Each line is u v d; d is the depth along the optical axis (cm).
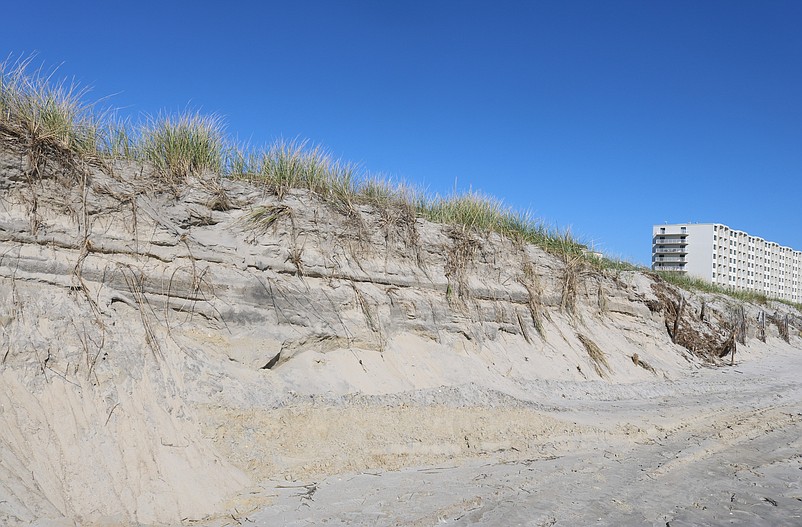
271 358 863
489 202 1614
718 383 1593
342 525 549
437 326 1178
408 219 1244
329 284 1014
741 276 8419
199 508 582
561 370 1367
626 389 1349
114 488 565
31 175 740
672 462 825
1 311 637
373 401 882
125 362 694
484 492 653
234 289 870
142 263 803
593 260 1855
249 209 971
